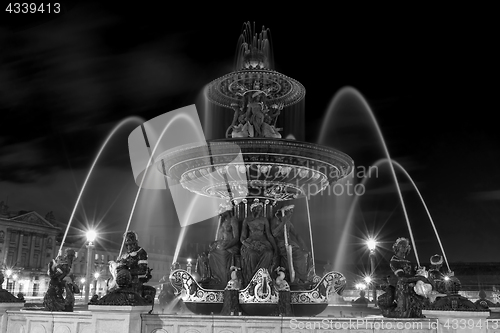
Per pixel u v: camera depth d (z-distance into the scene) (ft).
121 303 20.20
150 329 21.02
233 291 25.84
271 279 26.48
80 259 272.10
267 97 35.37
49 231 289.53
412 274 23.16
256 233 30.07
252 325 20.72
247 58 34.76
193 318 20.95
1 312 24.44
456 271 89.56
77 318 22.11
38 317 23.07
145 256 23.72
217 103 36.45
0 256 258.37
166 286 31.81
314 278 30.12
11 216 269.44
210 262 29.89
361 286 100.99
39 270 275.59
